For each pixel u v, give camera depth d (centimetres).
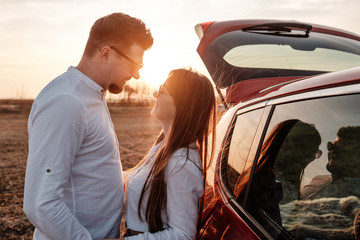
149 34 149
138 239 140
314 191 110
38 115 129
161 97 158
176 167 144
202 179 151
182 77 154
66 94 133
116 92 154
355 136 99
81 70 146
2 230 376
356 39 296
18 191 520
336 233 97
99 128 143
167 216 152
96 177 144
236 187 152
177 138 149
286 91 139
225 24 277
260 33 271
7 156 827
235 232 135
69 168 134
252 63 221
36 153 127
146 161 168
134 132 1497
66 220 130
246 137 159
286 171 125
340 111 106
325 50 250
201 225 170
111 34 140
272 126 140
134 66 148
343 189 101
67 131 130
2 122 2177
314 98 120
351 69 115
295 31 283
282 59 227
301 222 109
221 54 240
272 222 120
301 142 121
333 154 106
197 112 152
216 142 194
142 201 154
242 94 194
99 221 148
